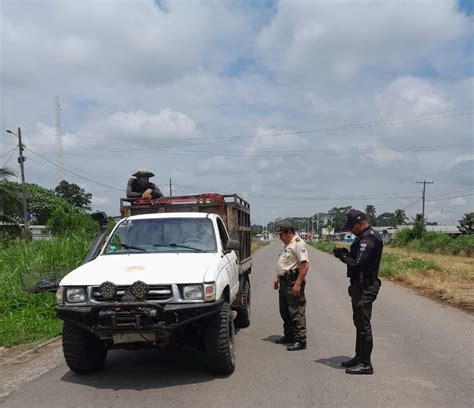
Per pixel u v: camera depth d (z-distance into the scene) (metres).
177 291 5.47
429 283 15.89
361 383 5.66
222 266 6.27
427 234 54.47
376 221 130.25
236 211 8.83
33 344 7.83
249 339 8.02
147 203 8.91
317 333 8.41
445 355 6.95
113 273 5.73
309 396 5.22
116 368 6.36
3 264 11.87
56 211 32.75
